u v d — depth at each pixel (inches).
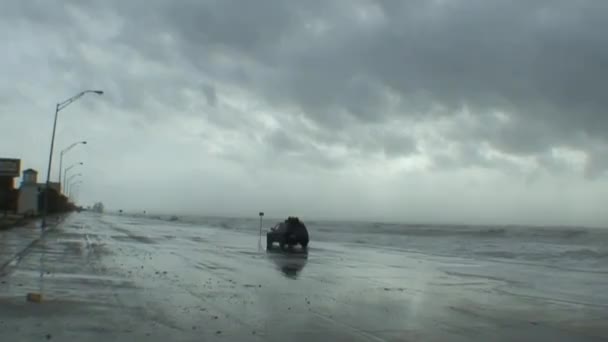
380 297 610.2
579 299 639.8
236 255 1197.1
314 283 721.6
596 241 2918.3
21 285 595.5
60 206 5191.9
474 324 465.7
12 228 2041.1
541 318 505.0
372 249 1636.3
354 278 803.4
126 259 967.0
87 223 2972.4
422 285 741.3
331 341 380.8
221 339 373.7
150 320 430.0
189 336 378.9
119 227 2618.1
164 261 964.0
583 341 412.2
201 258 1068.5
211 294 583.2
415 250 1710.1
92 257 976.9
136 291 583.5
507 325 466.3
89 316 437.1
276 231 1540.4
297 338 386.0
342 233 3540.8
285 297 582.9
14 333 369.7
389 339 394.6
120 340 360.5
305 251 1433.3
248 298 565.0
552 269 1078.4
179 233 2274.9
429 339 399.5
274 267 939.3
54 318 424.2
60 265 819.4
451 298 621.6
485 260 1312.7
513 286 761.0
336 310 510.6
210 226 3941.9
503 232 4239.7
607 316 522.0
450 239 2957.7
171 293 579.8
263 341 372.8
